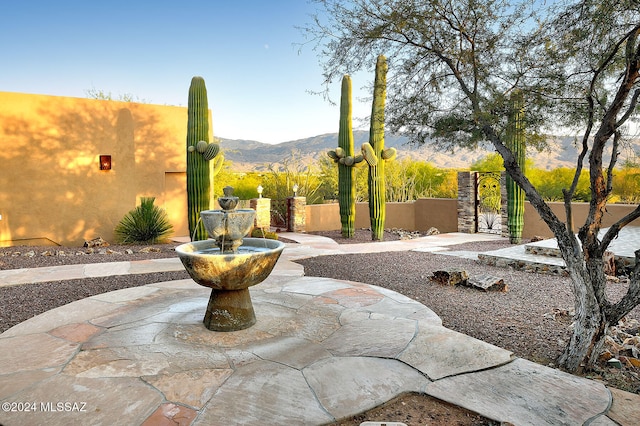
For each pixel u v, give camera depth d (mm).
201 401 2713
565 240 3402
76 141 11523
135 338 3855
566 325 4344
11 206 10805
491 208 13984
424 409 2674
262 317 4473
